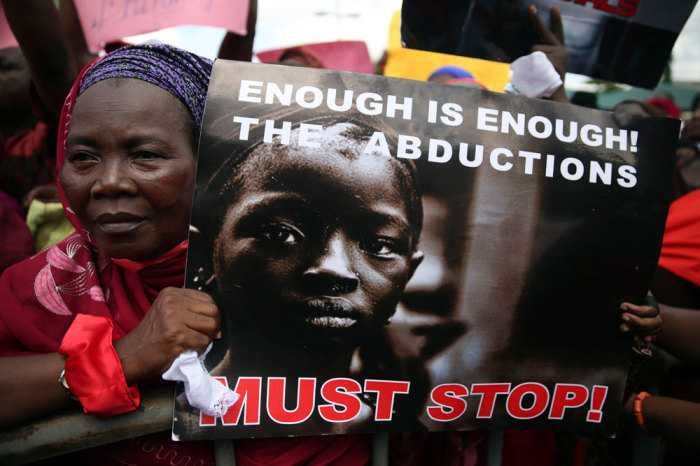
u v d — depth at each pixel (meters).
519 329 0.92
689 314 1.20
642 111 2.77
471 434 1.18
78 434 0.80
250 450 0.95
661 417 1.15
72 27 1.94
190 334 0.79
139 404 0.82
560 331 0.93
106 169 0.82
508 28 1.39
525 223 0.91
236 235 0.84
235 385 0.84
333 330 0.87
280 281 0.85
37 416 0.80
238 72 0.86
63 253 0.99
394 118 0.88
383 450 0.94
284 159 0.86
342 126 0.87
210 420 0.83
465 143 0.90
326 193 0.86
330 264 0.86
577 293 0.93
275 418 0.86
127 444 0.92
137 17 1.65
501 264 0.91
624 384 0.96
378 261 0.87
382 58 3.28
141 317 0.94
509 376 0.92
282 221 0.85
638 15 1.41
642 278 0.95
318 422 0.87
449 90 0.90
